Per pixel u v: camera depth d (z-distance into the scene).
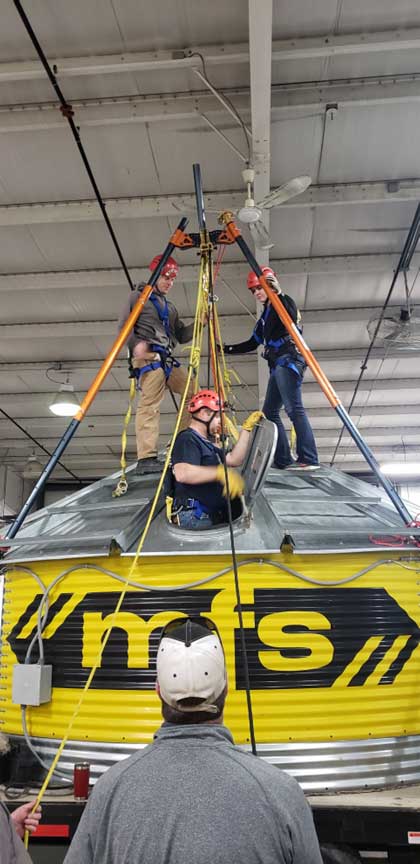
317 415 14.66
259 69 5.37
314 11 5.68
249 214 6.03
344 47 5.85
